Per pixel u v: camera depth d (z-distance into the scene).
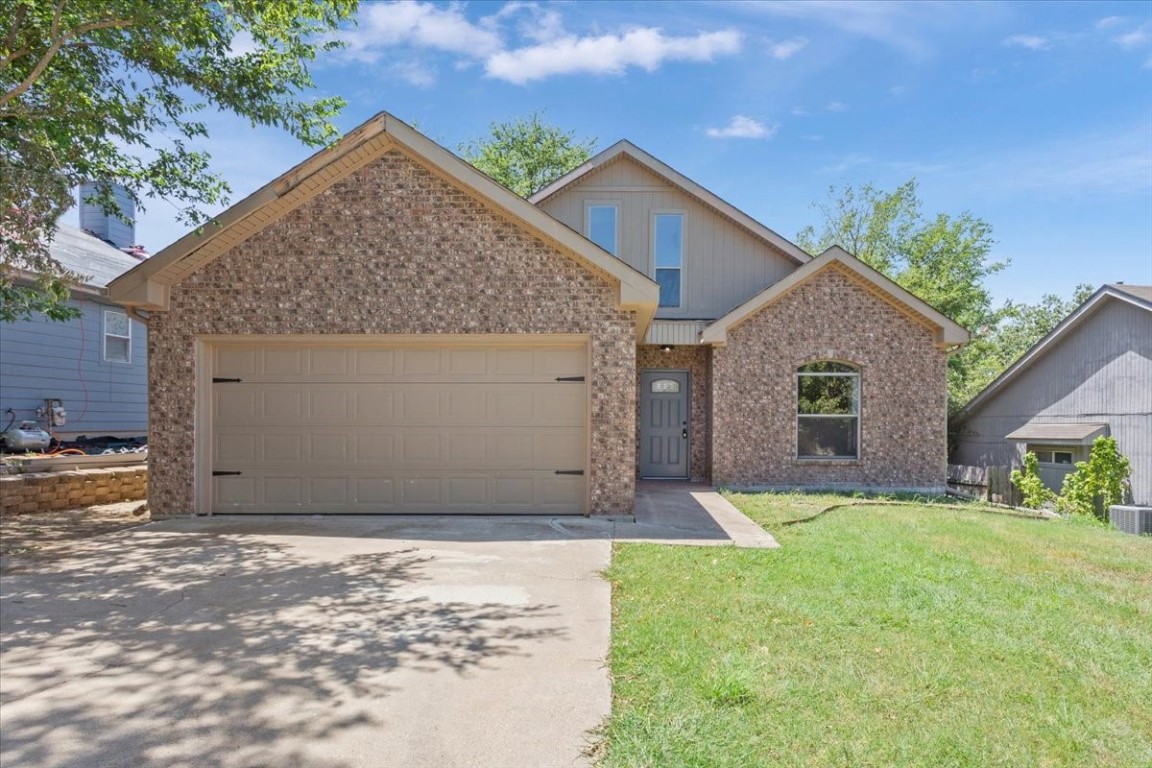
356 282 8.93
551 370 9.05
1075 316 15.80
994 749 2.95
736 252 14.27
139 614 4.92
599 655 4.08
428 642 4.32
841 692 3.50
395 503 9.04
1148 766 2.83
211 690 3.63
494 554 6.75
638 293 8.59
